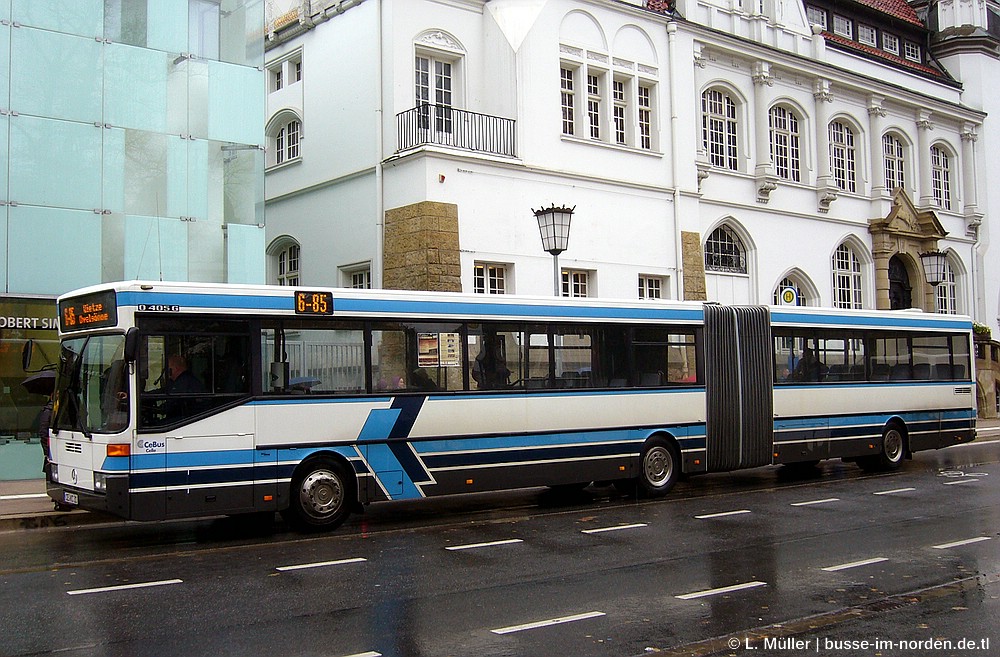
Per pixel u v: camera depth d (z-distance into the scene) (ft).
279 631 25.16
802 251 107.55
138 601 28.55
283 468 40.98
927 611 27.14
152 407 38.34
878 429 64.34
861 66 115.85
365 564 34.17
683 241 91.86
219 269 62.03
